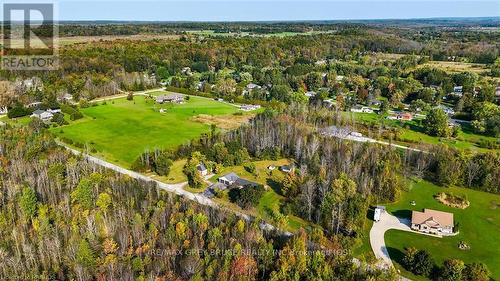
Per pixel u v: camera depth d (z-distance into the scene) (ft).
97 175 444.55
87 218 363.97
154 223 363.97
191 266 311.68
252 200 428.97
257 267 321.93
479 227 411.54
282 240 366.02
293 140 590.14
